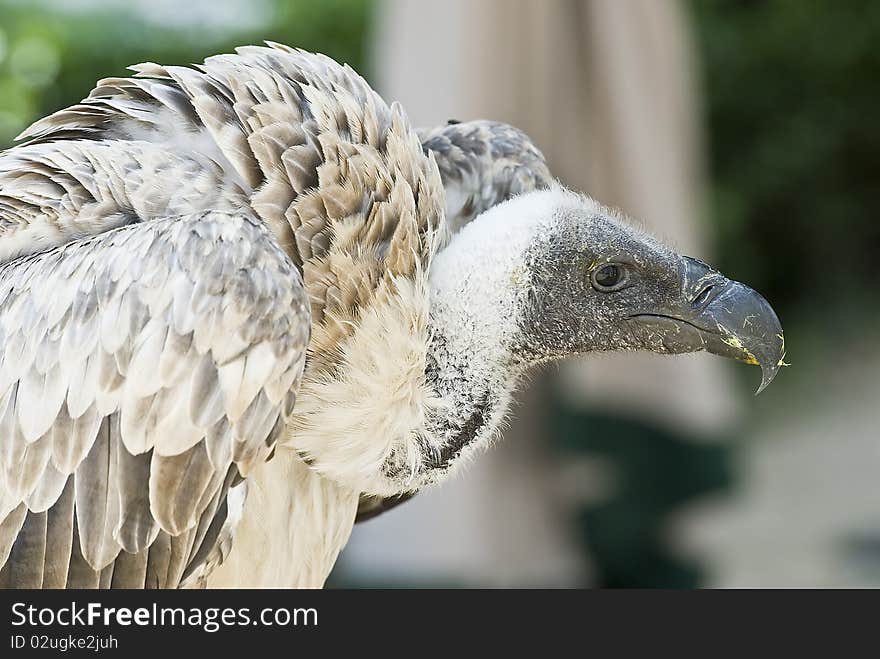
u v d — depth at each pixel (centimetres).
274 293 450
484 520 964
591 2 1049
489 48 965
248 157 485
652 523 1061
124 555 446
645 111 1072
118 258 454
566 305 560
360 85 536
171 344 440
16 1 1995
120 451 442
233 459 448
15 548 450
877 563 1397
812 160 2761
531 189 616
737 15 2780
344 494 539
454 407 545
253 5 2052
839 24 2728
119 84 518
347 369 498
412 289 516
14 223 491
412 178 531
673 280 564
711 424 1089
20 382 454
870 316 2614
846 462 1816
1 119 1972
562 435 1026
